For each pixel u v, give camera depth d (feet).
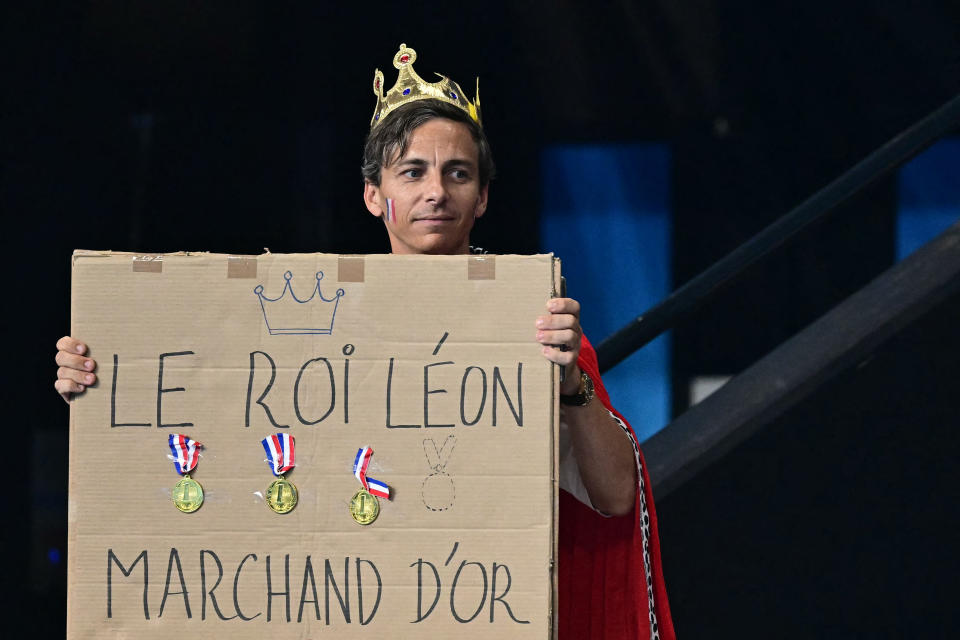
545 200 89.81
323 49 80.33
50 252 74.23
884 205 88.38
